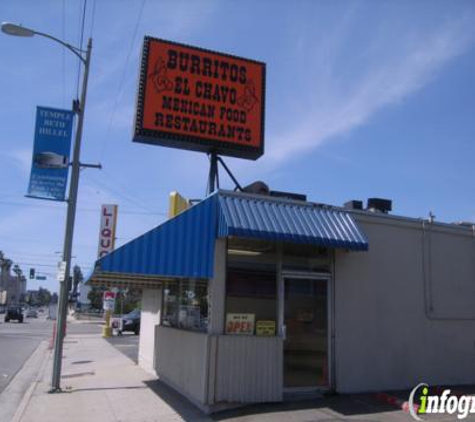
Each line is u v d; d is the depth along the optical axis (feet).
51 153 41.93
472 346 42.16
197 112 44.27
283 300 35.04
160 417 30.50
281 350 33.37
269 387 32.71
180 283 41.22
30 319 249.34
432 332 40.57
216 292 32.73
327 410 31.12
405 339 39.32
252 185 40.40
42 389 41.39
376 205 43.57
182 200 44.37
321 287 36.91
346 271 37.96
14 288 541.34
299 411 30.78
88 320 239.09
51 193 41.78
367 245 35.53
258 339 32.86
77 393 38.81
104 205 98.94
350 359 37.01
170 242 31.91
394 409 31.63
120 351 76.69
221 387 31.53
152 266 31.22
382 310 38.88
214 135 44.50
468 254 43.60
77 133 43.78
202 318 34.86
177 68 44.34
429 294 40.96
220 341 31.91
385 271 39.50
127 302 233.96
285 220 33.96
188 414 31.04
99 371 52.54
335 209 37.29
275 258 35.35
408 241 40.96
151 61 43.57
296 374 34.91
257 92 46.80
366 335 37.93
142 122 42.42
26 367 59.11
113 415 31.40
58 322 41.04
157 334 46.75
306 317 35.96
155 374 46.96
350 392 36.47
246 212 33.14
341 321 37.17
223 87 45.60
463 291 42.63
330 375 36.17
